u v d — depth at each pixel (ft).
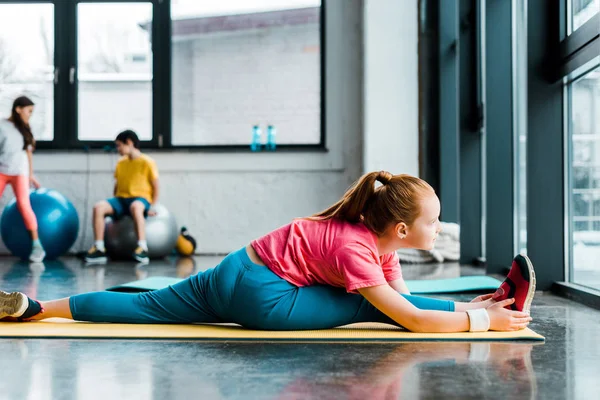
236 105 22.07
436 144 18.85
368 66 20.10
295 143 21.94
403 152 19.99
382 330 6.79
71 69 21.94
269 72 22.02
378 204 6.54
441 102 18.21
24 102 17.88
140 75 22.02
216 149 21.38
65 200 19.39
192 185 21.59
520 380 4.91
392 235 6.56
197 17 22.07
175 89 22.12
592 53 8.91
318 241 6.56
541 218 10.68
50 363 5.51
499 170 13.38
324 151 21.25
